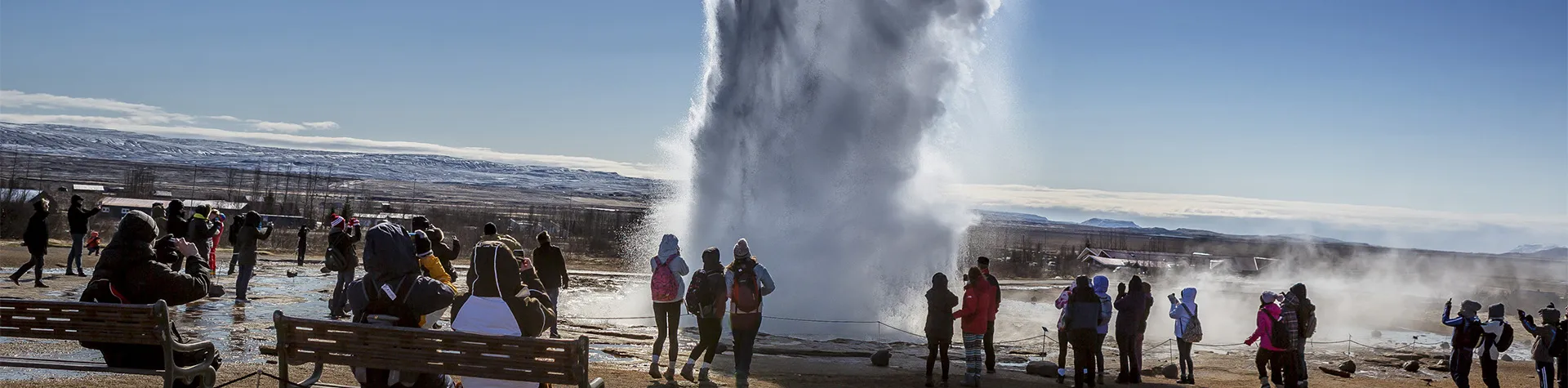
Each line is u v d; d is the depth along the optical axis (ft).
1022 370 53.21
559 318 66.49
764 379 42.42
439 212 445.78
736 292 37.06
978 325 43.06
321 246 164.04
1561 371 47.14
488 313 23.53
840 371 47.03
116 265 24.59
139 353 25.21
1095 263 270.87
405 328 22.40
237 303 60.39
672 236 40.14
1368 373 63.77
